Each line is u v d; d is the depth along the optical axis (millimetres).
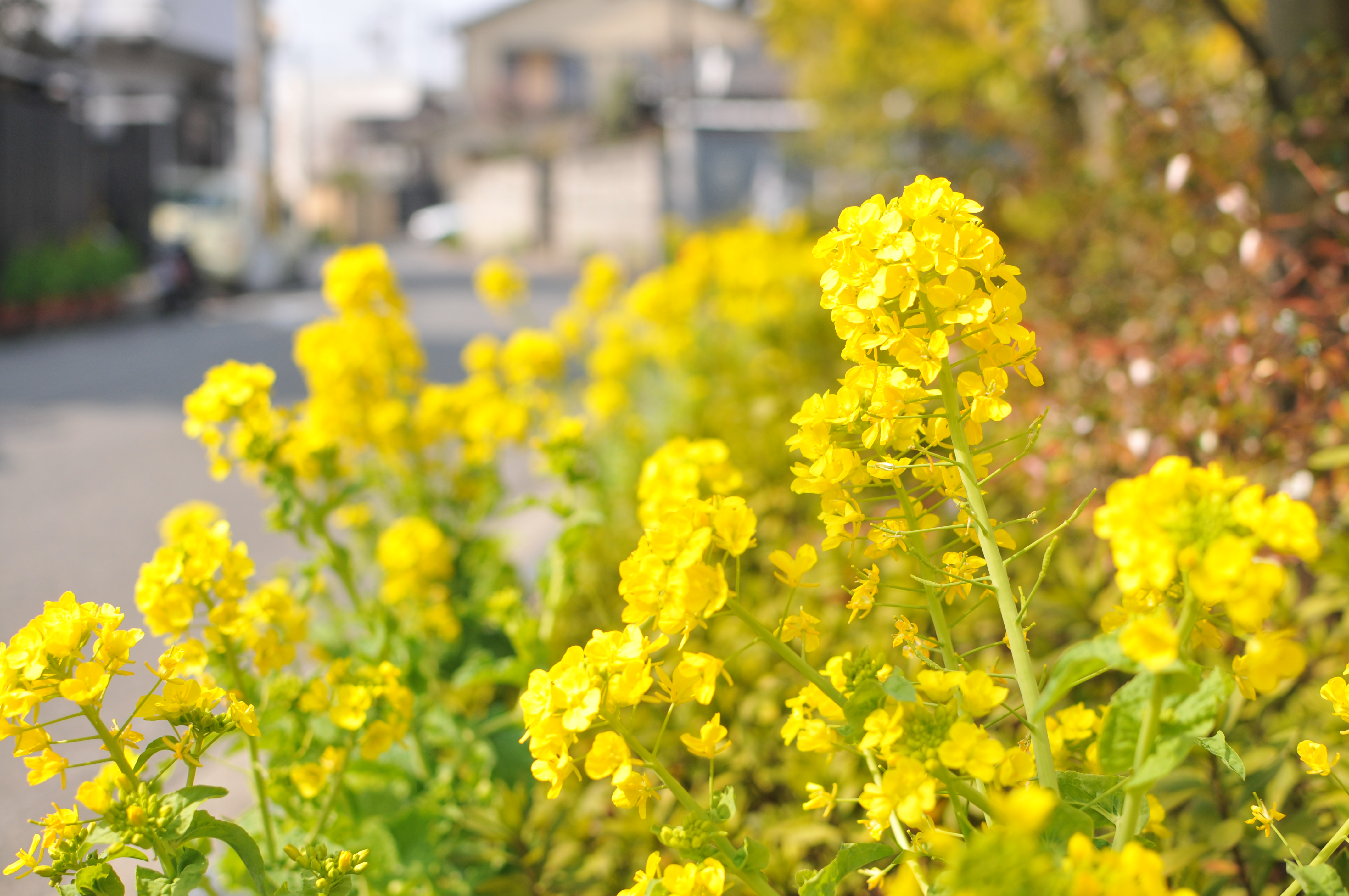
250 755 1521
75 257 14523
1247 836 1520
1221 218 3293
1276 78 3678
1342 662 1995
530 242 35375
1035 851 700
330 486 2570
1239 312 2641
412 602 2711
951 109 8484
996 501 2768
